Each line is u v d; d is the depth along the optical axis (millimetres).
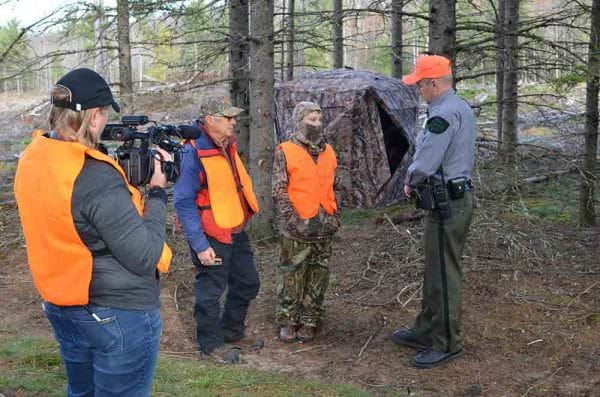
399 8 9312
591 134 7688
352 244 7781
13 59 8773
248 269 4984
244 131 9438
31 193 2363
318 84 9977
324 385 4301
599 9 7191
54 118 2400
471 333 5141
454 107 4336
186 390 4125
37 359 4516
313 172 4848
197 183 4520
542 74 7480
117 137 2629
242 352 4969
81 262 2359
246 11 8906
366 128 9609
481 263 6711
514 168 7180
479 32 7551
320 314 5234
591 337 5012
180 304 6086
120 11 7840
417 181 4395
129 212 2352
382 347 5035
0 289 6625
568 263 6750
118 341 2447
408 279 6465
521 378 4438
